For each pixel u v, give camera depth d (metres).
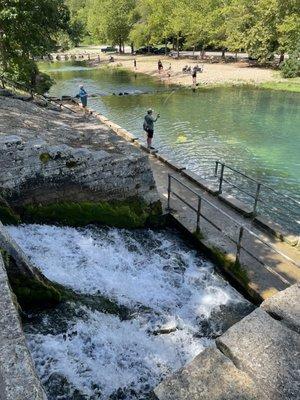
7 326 3.02
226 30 44.72
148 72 44.59
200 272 7.86
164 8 52.47
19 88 21.53
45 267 6.53
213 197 10.58
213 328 6.49
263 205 12.29
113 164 8.62
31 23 20.81
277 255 7.98
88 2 84.81
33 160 7.77
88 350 5.24
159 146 18.02
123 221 8.90
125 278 7.14
